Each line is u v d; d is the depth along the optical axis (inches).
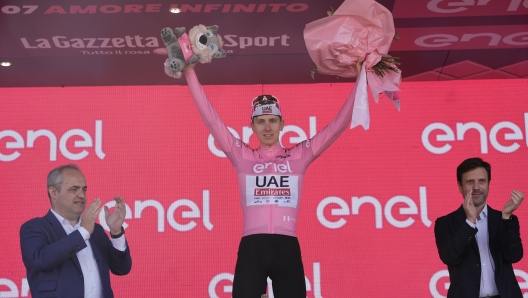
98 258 241.9
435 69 361.4
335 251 353.1
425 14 304.0
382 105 370.9
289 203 225.9
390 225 356.5
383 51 231.3
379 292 348.8
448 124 369.1
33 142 364.8
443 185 362.0
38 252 225.8
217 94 374.3
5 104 368.2
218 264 352.2
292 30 317.4
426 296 348.5
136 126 368.8
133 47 330.6
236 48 335.6
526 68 359.6
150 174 362.9
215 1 291.3
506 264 250.1
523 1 291.7
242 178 229.8
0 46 327.6
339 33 228.7
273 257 218.7
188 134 368.5
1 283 345.7
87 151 365.4
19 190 358.3
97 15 301.1
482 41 330.0
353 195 359.9
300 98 374.0
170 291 348.5
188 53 219.8
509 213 248.1
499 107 370.6
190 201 359.9
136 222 356.5
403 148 366.3
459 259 245.8
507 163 364.5
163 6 295.1
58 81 367.2
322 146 233.5
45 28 311.6
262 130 233.5
